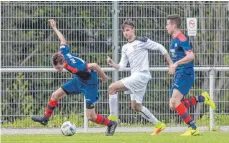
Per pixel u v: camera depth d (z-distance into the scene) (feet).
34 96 125.70
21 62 125.70
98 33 124.77
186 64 98.89
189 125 101.19
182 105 100.58
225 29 126.62
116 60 123.75
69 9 125.08
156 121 105.91
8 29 125.29
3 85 125.39
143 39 103.71
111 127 103.14
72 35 125.18
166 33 125.59
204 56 126.41
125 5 124.77
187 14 126.31
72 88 102.06
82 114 125.18
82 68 98.89
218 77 126.52
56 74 125.49
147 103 126.00
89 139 92.79
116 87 104.22
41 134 111.04
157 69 122.93
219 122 125.90
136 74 103.81
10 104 125.59
